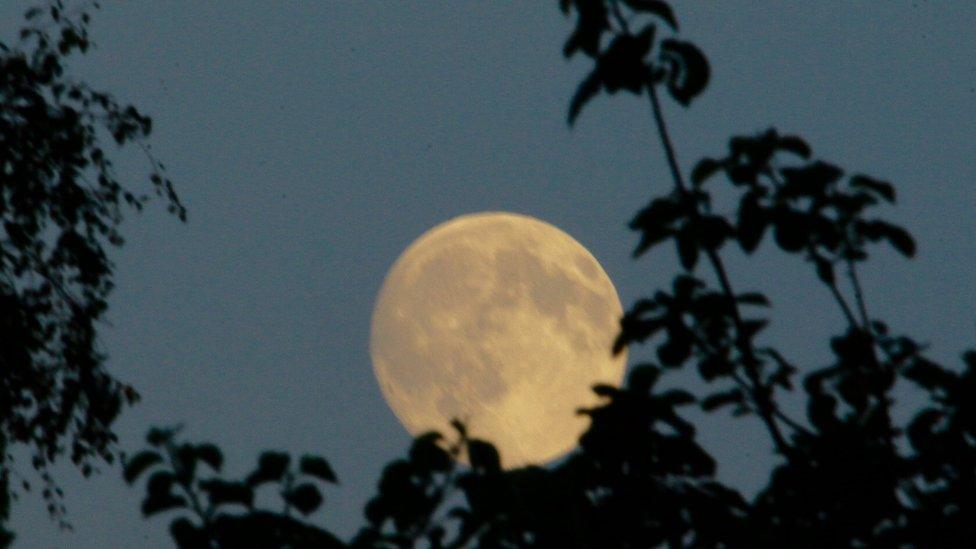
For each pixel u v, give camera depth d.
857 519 16.72
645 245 18.05
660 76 17.00
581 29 16.73
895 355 18.47
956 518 16.72
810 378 18.34
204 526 14.19
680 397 16.92
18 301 40.16
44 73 41.38
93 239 41.75
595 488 16.11
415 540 14.66
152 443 14.33
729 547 16.14
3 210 40.75
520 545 15.08
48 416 40.03
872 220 18.42
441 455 14.77
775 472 17.14
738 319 17.75
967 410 17.55
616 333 18.06
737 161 18.16
